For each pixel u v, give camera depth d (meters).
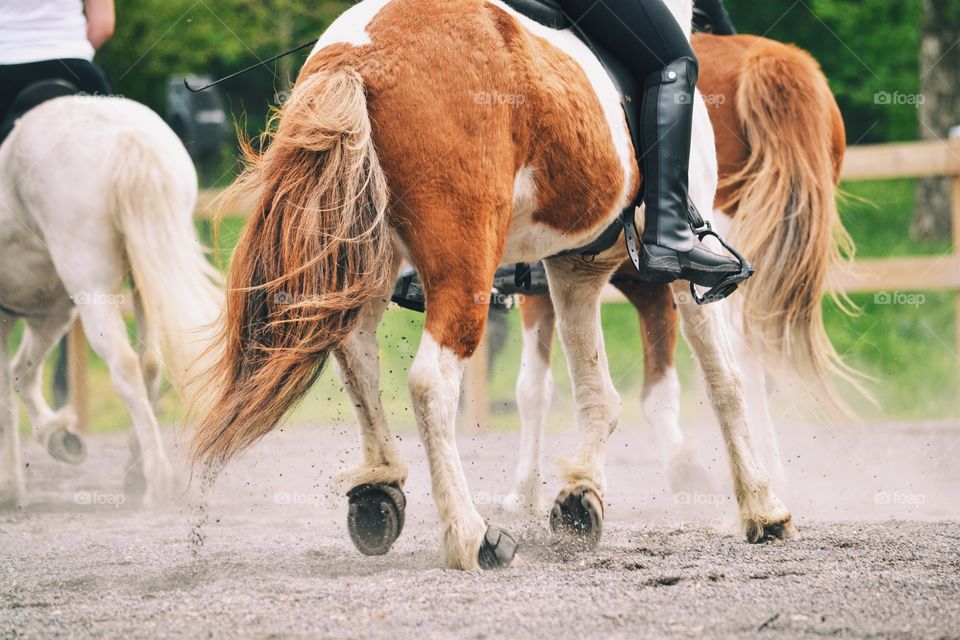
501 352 14.36
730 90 7.59
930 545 5.73
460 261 4.75
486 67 4.81
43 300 8.45
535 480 7.60
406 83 4.73
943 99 20.17
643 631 4.00
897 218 20.33
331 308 4.57
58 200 7.79
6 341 8.37
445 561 4.98
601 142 5.23
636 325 16.53
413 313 15.15
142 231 7.78
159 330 7.84
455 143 4.73
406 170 4.72
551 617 4.17
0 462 8.12
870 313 16.09
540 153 5.02
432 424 4.82
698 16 8.99
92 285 7.80
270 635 3.99
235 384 4.69
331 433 12.52
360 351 5.27
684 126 5.62
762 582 4.78
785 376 7.51
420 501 8.16
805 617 4.18
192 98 13.24
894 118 22.97
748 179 7.43
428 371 4.78
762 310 7.37
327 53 4.86
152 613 4.37
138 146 7.83
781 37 23.72
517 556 5.08
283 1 21.25
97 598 4.76
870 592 4.57
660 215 5.56
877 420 12.81
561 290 6.37
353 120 4.61
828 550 5.65
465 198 4.74
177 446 5.46
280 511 7.74
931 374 14.34
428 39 4.80
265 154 4.70
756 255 7.35
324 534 6.68
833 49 23.48
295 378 4.59
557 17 5.45
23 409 14.58
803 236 7.35
